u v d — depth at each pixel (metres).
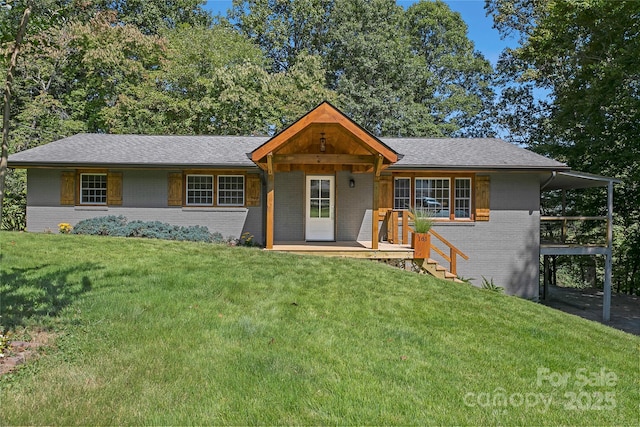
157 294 6.69
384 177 13.71
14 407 3.43
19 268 7.93
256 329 5.49
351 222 13.92
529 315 7.19
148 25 27.97
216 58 23.86
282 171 13.62
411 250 11.11
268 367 4.39
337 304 6.82
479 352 5.23
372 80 29.72
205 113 22.73
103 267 8.23
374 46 28.64
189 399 3.71
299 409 3.62
